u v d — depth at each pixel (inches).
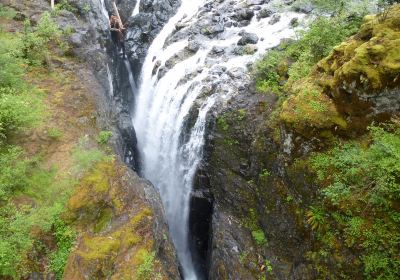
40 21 560.1
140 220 386.6
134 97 728.3
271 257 402.3
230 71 543.2
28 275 332.5
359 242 304.7
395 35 321.1
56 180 402.6
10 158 405.4
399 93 311.3
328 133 348.5
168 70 638.5
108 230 378.9
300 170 365.4
